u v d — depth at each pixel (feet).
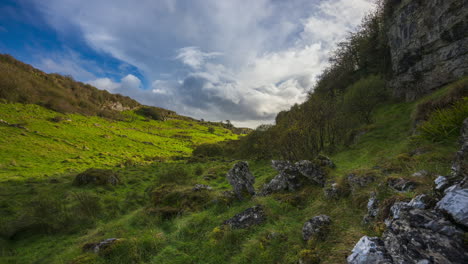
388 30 72.54
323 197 18.86
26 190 48.78
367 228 11.76
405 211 8.77
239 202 22.35
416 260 6.73
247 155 100.99
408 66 61.46
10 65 271.69
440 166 15.74
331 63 121.39
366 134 49.21
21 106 205.57
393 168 18.93
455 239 6.57
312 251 11.07
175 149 201.26
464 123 19.49
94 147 143.64
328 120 51.29
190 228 18.35
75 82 369.71
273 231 14.58
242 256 12.84
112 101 411.54
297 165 25.39
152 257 14.92
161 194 30.07
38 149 108.37
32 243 24.54
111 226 24.54
